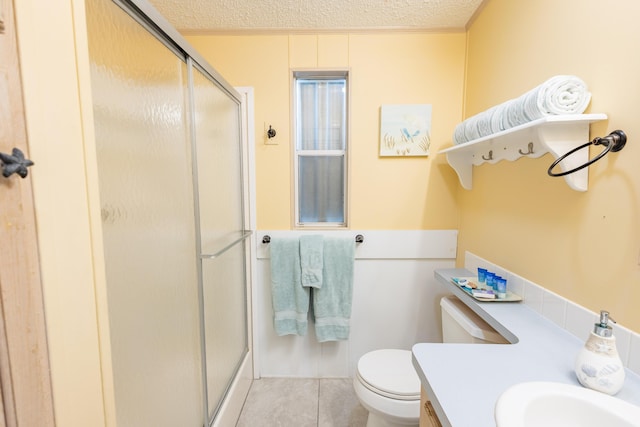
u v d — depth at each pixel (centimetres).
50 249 49
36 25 46
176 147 94
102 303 59
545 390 63
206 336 118
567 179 82
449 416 58
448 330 136
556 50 94
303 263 163
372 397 116
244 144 165
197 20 151
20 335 45
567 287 90
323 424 150
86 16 58
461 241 166
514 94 117
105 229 64
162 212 87
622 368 63
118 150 68
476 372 72
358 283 175
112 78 66
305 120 174
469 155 149
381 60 161
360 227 170
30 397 47
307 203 178
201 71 113
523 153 103
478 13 144
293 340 179
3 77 42
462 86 161
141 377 77
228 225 146
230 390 142
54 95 49
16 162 42
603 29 77
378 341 179
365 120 164
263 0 135
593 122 80
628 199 71
